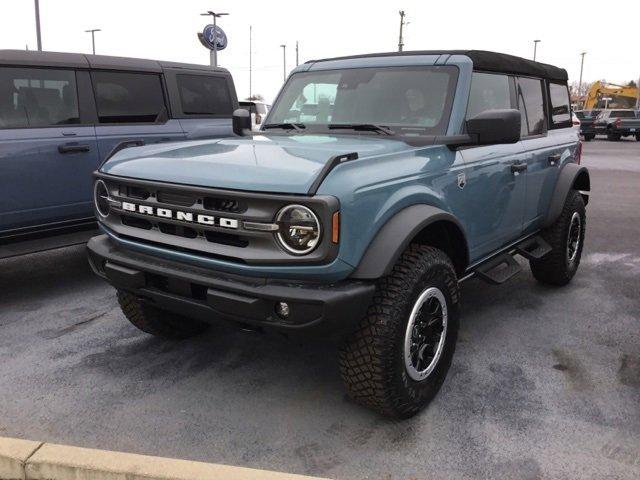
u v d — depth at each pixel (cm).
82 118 566
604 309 500
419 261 309
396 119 390
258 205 272
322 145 338
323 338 278
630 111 3531
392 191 300
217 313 296
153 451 299
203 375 380
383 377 296
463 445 302
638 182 1407
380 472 281
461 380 371
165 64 653
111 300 526
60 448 279
